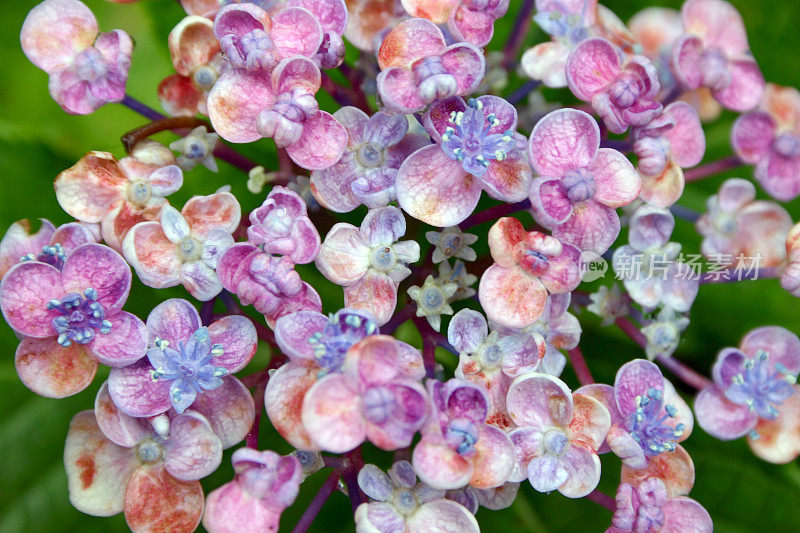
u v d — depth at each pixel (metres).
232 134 0.35
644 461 0.35
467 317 0.35
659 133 0.36
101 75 0.36
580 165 0.35
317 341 0.33
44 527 0.38
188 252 0.35
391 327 0.35
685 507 0.35
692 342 0.40
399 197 0.34
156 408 0.34
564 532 0.39
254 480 0.33
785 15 0.41
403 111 0.34
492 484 0.33
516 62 0.38
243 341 0.34
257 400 0.35
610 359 0.39
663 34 0.41
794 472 0.39
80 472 0.35
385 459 0.38
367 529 0.33
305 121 0.35
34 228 0.35
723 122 0.42
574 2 0.38
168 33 0.40
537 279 0.35
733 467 0.39
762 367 0.37
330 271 0.34
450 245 0.35
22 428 0.38
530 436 0.34
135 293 0.38
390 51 0.35
